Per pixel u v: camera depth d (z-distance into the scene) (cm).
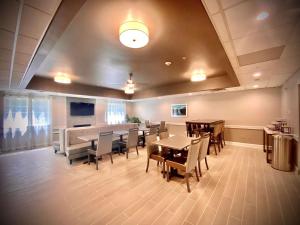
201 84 486
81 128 434
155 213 188
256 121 500
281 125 369
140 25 164
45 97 573
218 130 457
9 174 312
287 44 186
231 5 119
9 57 212
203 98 621
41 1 111
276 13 127
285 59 236
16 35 157
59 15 130
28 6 116
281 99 451
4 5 112
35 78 426
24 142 529
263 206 199
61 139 440
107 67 338
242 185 256
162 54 265
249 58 232
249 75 331
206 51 251
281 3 115
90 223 172
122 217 181
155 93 617
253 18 136
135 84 547
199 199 217
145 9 146
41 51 202
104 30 185
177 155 319
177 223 171
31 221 176
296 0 111
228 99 555
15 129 510
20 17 128
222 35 166
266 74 323
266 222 170
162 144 286
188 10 147
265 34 163
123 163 372
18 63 235
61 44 221
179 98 702
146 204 207
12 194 235
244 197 220
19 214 188
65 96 623
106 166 352
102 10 146
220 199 216
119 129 548
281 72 307
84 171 323
